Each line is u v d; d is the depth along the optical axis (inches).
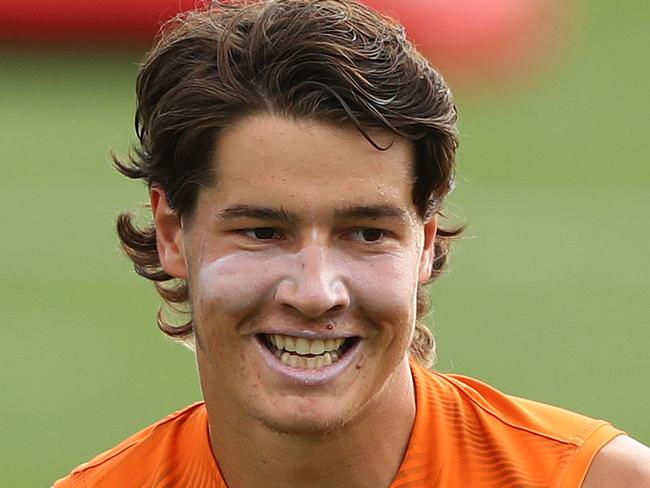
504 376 1362.0
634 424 1256.2
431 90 459.2
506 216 1780.3
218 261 448.8
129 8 2370.8
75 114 2164.1
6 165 1936.5
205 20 473.1
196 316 464.4
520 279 1596.9
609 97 2274.9
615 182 1919.3
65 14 2381.9
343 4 467.5
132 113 2170.3
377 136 443.2
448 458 479.8
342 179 438.6
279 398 446.3
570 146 2064.5
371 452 471.2
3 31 2389.3
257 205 440.5
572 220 1771.7
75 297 1547.7
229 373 453.7
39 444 1213.1
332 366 445.7
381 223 444.5
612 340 1449.3
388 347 450.9
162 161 470.9
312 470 469.1
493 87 2317.9
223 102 443.8
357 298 443.2
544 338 1453.0
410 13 2317.9
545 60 2404.0
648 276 1609.3
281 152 438.6
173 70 466.0
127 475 501.0
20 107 2190.0
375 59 451.5
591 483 473.7
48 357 1405.0
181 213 469.1
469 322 1489.9
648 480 471.8
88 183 1860.2
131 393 1316.4
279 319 443.8
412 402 482.0
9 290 1567.4
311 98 437.7
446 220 566.3
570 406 1294.3
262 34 447.5
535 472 475.2
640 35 2511.1
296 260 441.4
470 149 2052.2
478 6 2364.7
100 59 2390.5
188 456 494.6
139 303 1529.3
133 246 561.3
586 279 1600.6
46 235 1708.9
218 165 448.5
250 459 473.4
